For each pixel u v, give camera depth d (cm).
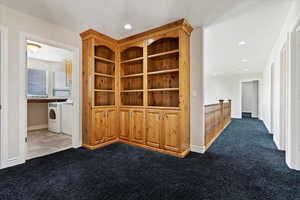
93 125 298
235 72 779
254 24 276
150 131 300
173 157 260
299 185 176
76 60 306
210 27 287
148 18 254
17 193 161
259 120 723
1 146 217
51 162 238
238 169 217
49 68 543
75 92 306
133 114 327
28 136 400
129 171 210
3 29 217
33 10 230
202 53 280
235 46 395
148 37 303
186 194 161
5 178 190
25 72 241
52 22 267
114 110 343
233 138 389
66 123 418
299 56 214
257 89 848
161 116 286
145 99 308
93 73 301
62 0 206
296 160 216
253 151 291
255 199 153
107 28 290
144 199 153
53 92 553
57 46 280
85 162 239
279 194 160
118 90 352
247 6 221
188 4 216
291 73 220
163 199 153
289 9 226
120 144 330
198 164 233
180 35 262
